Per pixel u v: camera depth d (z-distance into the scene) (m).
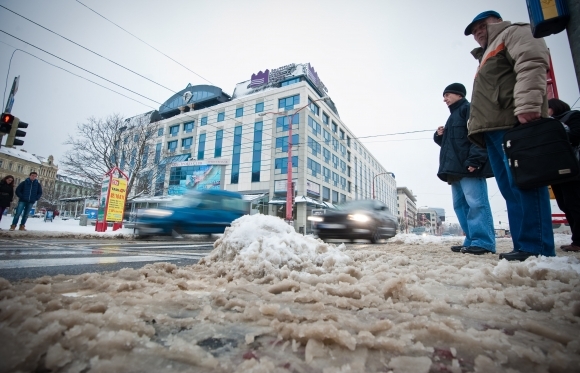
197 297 1.19
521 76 1.94
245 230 2.28
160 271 1.61
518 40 2.00
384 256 2.58
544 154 1.85
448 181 3.77
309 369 0.62
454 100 3.50
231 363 0.65
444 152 3.54
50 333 0.66
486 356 0.66
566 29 1.37
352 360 0.65
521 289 1.20
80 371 0.57
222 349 0.72
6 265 2.04
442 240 7.47
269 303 1.06
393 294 1.18
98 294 1.16
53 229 8.47
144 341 0.72
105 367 0.59
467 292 1.27
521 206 2.14
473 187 3.23
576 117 3.07
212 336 0.79
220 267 1.84
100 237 6.85
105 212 8.98
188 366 0.63
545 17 1.38
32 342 0.62
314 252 2.15
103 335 0.69
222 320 0.90
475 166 3.05
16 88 8.05
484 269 1.51
